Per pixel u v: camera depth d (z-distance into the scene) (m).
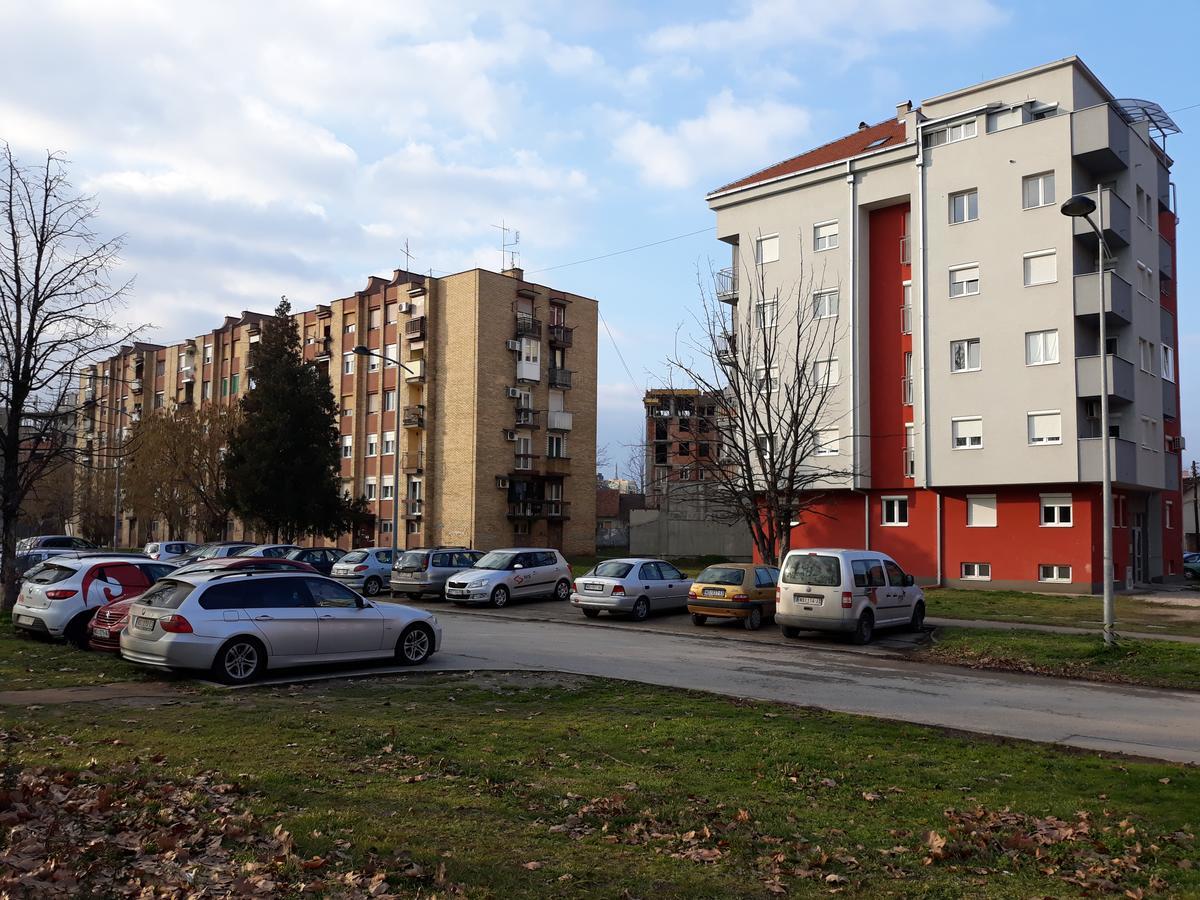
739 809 6.66
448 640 18.00
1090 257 34.06
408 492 53.06
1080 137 32.44
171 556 35.22
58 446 20.39
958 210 35.22
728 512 31.14
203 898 4.44
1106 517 16.94
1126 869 5.63
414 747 8.24
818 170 38.34
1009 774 8.09
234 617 12.38
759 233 40.09
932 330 35.31
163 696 11.05
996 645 17.45
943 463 34.78
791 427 27.97
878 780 7.77
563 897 4.71
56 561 16.14
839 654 17.44
